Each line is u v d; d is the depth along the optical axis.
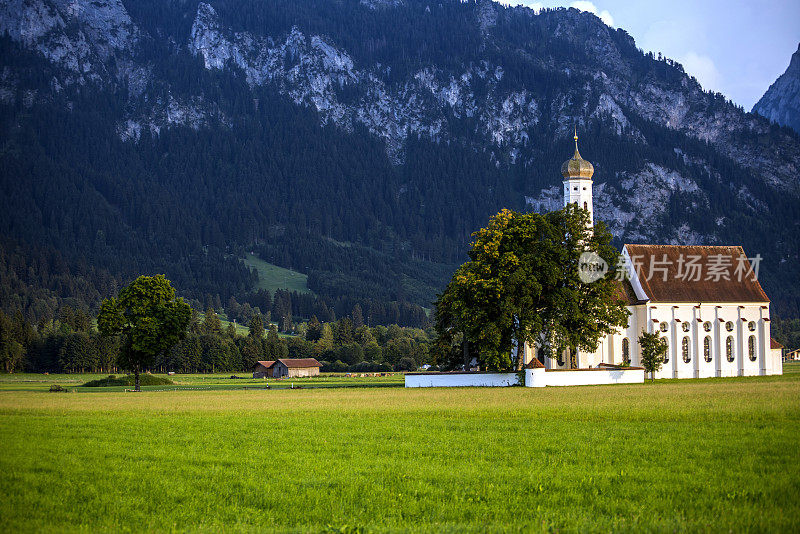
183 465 43.00
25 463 43.38
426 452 46.31
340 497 35.91
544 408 68.94
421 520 32.47
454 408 71.06
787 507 32.88
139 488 38.03
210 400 91.50
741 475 38.50
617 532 29.69
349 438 52.19
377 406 75.25
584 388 101.88
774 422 56.88
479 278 108.06
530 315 107.62
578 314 108.88
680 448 46.03
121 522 33.06
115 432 56.16
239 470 41.69
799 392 84.62
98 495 36.91
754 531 29.55
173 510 34.62
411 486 37.56
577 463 42.56
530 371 107.62
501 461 43.38
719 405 68.44
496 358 108.25
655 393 86.56
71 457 45.28
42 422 63.00
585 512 32.97
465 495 35.97
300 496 36.12
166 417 67.00
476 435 52.72
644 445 47.19
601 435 51.62
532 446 47.69
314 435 53.59
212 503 35.50
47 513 34.22
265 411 72.00
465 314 108.44
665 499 34.50
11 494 37.06
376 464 42.69
